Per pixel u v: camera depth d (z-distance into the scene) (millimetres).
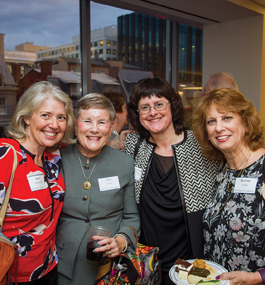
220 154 1712
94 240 1411
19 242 1343
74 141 1652
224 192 1596
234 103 1485
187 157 1781
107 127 1567
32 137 1417
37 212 1355
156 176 1814
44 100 1366
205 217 1667
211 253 1596
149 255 1646
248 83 4703
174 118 1848
